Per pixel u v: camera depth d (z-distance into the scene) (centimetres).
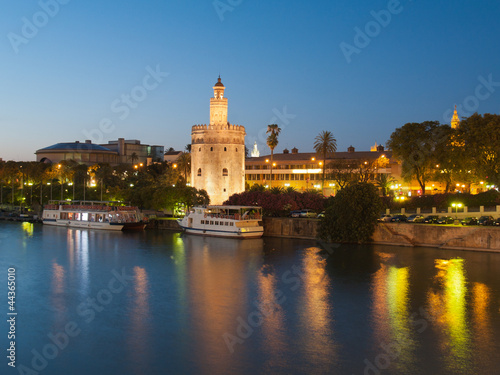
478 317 4966
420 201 10581
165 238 10375
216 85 14362
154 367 3922
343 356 4100
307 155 16938
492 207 9606
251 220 10312
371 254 8006
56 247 9169
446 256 7694
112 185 17350
